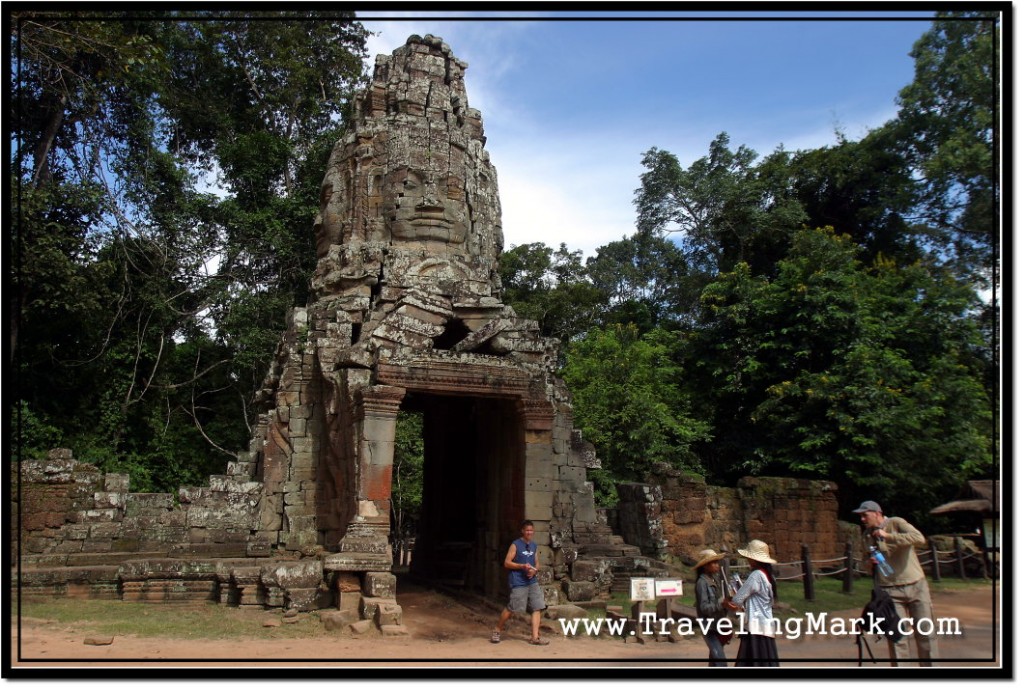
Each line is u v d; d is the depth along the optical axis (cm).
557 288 3734
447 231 1897
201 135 3259
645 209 3962
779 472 2480
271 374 1881
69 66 2220
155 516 1700
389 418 1422
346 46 3488
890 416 2095
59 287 2206
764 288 2603
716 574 941
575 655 1088
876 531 930
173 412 2953
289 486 1675
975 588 1697
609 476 2525
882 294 2522
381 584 1309
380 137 1977
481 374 1484
